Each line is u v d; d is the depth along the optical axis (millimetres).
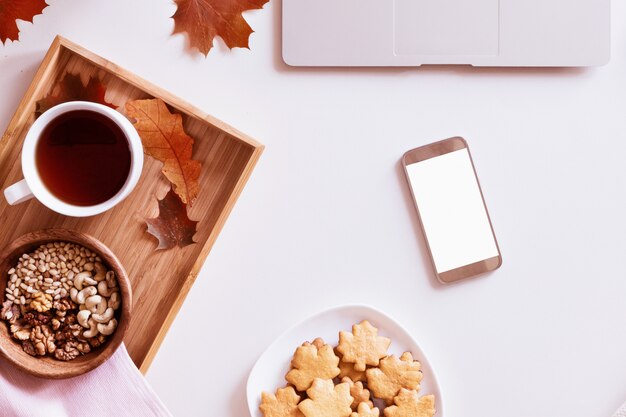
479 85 920
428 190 908
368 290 924
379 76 915
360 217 922
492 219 935
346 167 919
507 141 927
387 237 923
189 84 903
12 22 856
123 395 832
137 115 822
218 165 852
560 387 939
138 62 897
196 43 890
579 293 938
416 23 884
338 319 902
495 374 935
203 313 914
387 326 901
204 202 854
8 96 876
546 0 883
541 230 936
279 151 914
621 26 926
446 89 919
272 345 895
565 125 930
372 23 882
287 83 911
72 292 803
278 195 916
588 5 885
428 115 919
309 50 885
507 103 924
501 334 935
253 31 880
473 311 933
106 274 803
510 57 890
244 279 916
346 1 880
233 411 917
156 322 849
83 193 770
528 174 932
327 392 868
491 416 936
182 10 880
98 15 890
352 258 922
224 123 822
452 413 935
